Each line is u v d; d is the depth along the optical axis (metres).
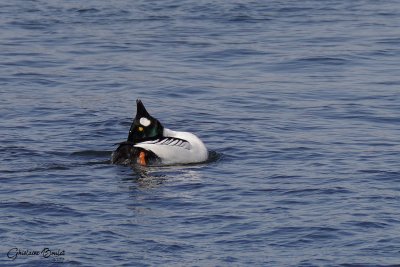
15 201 49.72
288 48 97.75
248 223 46.62
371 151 61.28
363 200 50.19
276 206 49.31
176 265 41.47
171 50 97.44
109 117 70.62
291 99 78.19
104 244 43.72
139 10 116.44
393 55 94.38
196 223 46.72
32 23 109.56
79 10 116.25
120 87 82.44
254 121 70.44
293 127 68.56
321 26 108.31
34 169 56.22
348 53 95.06
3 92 79.81
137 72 88.31
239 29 107.00
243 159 59.44
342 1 122.75
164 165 57.47
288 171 56.31
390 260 41.91
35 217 47.28
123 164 57.38
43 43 100.38
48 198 50.31
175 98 78.81
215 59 93.69
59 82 84.12
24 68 89.38
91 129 67.06
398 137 65.56
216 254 42.75
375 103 76.31
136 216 47.62
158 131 58.97
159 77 86.25
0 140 63.22
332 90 81.25
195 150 58.44
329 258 42.25
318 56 93.75
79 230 45.44
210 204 49.69
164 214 48.03
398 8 118.62
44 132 66.06
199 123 69.69
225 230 45.69
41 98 77.62
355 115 72.50
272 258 42.34
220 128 68.06
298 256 42.53
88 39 102.12
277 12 115.56
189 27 107.69
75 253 42.47
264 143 63.62
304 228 45.78
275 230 45.59
